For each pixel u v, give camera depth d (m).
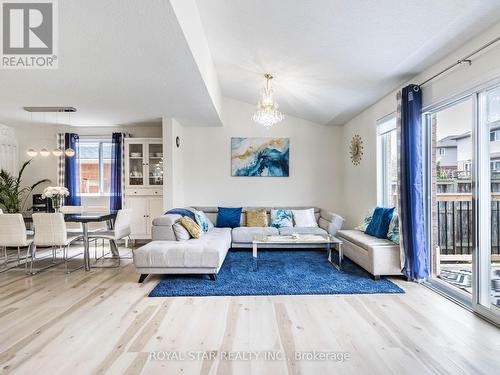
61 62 2.81
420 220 3.30
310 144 6.06
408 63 3.20
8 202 5.46
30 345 2.06
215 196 6.00
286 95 4.96
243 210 5.72
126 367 1.80
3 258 4.73
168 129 5.12
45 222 3.82
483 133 2.60
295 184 6.04
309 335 2.18
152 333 2.22
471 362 1.85
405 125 3.41
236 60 3.98
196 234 4.03
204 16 3.05
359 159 5.22
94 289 3.21
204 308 2.68
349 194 5.72
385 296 2.96
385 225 3.89
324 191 6.06
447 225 3.94
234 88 5.26
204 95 3.87
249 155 5.99
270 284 3.28
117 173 5.91
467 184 3.86
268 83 4.57
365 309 2.64
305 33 2.99
